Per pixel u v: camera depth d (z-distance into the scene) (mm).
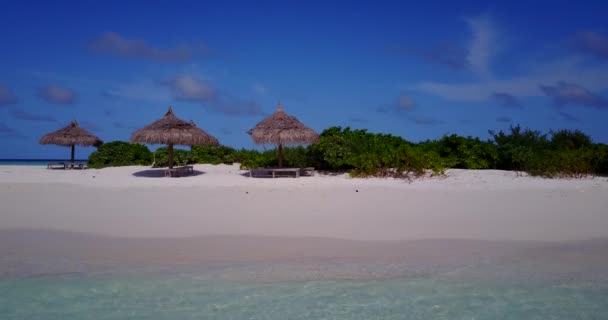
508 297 5164
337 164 16172
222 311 4816
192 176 16281
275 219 8969
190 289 5406
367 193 11742
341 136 17203
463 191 11891
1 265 6250
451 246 7133
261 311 4812
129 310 4844
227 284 5570
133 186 13094
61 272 5980
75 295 5238
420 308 4883
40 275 5875
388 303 5008
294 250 6941
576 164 14289
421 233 7883
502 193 11531
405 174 15016
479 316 4680
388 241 7418
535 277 5777
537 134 18547
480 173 15312
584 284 5527
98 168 21438
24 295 5234
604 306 4910
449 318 4637
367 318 4641
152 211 9742
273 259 6512
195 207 10180
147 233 7918
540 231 7949
